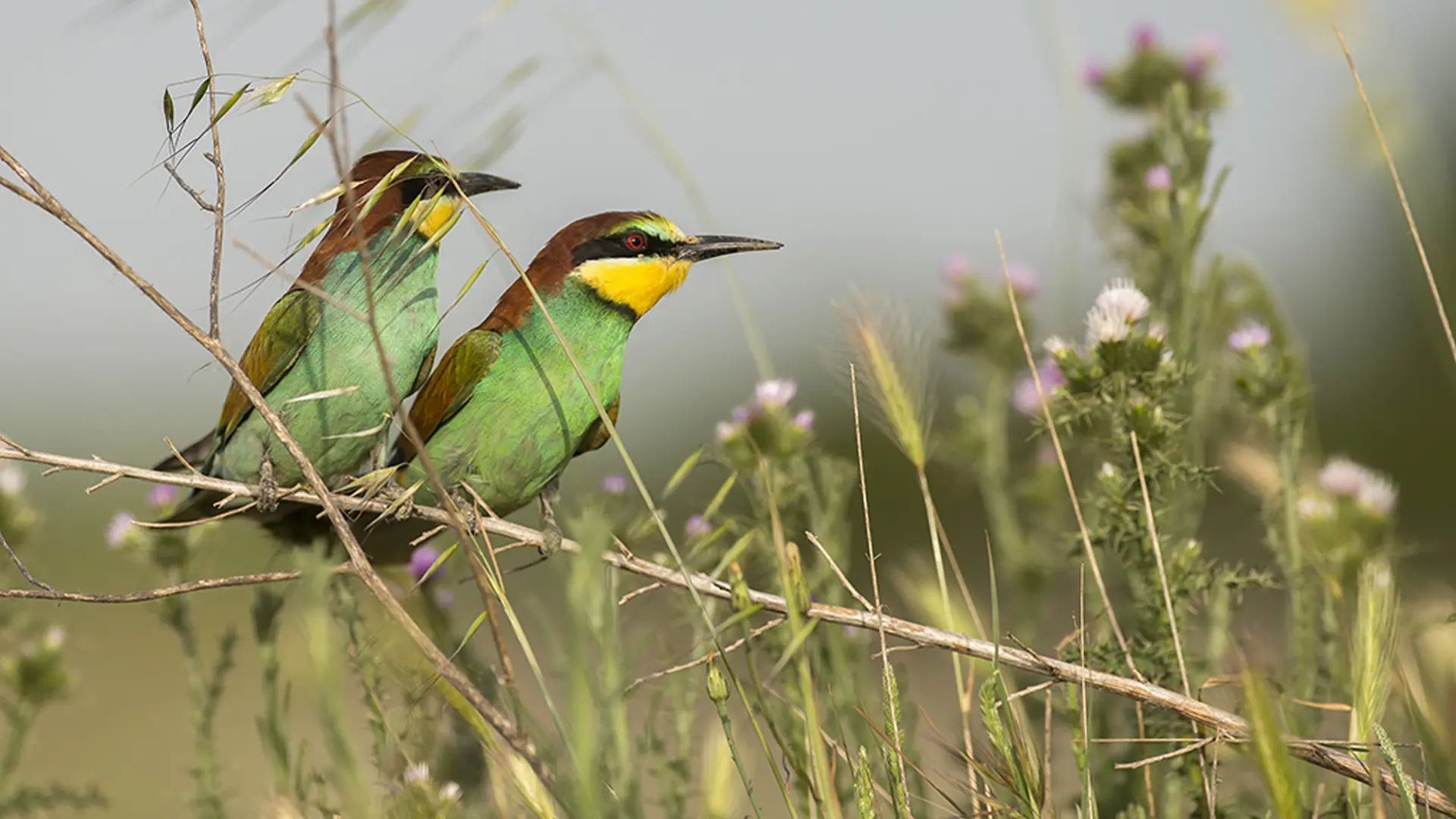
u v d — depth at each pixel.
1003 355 10.44
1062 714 7.73
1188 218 8.73
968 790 6.08
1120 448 7.44
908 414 6.78
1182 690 7.07
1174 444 7.50
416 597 8.31
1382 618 5.88
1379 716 5.80
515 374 8.76
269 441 8.70
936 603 7.71
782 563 5.88
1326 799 6.98
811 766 6.16
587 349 8.98
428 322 8.88
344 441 8.75
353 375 8.67
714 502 6.62
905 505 19.23
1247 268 8.60
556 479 9.03
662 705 8.16
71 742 11.58
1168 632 7.25
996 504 10.29
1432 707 5.78
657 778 7.93
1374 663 5.82
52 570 18.22
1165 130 9.38
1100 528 7.41
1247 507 9.93
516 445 8.77
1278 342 8.41
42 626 8.21
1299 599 7.68
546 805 5.35
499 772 6.36
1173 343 8.46
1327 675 7.50
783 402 8.10
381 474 7.37
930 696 10.57
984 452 10.41
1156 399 7.41
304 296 8.70
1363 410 20.94
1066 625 10.27
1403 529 17.31
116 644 15.15
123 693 13.13
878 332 6.79
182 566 8.52
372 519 8.44
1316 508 7.61
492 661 8.72
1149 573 7.34
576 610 4.25
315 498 8.02
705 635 7.02
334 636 4.55
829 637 7.79
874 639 8.41
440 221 8.88
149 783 10.39
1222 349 8.84
